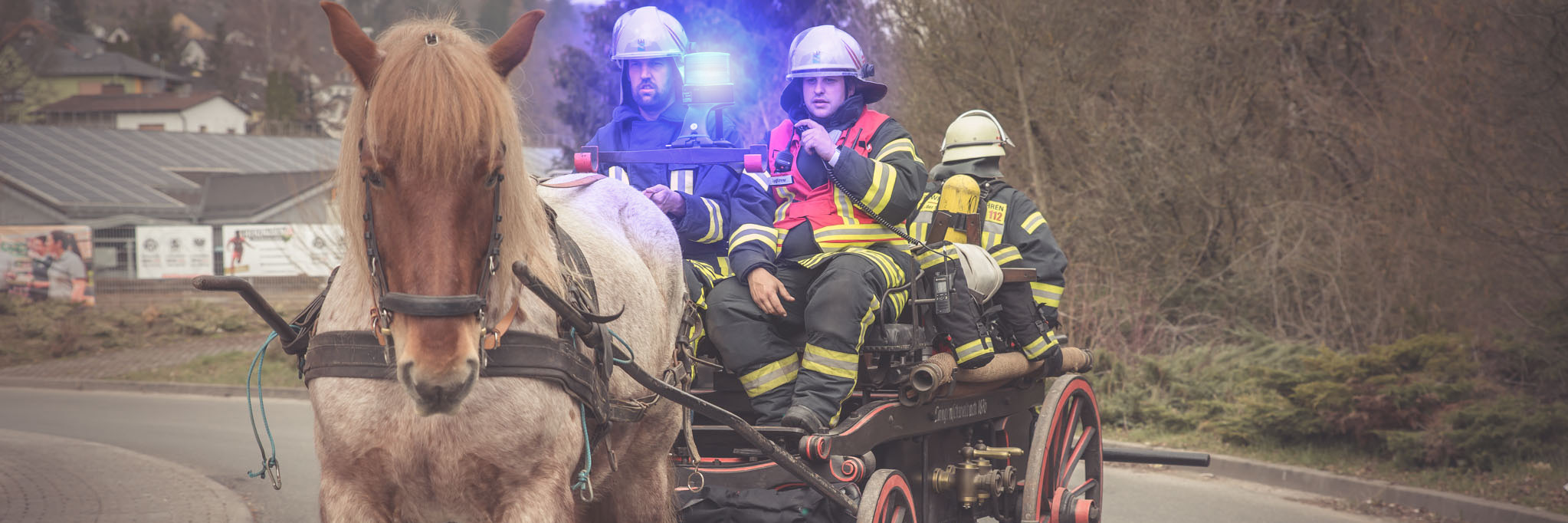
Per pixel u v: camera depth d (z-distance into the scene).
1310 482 8.09
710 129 4.60
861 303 3.99
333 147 29.56
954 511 4.85
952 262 4.38
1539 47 10.59
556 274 2.89
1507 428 7.65
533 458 2.78
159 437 10.91
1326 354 9.14
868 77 4.59
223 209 34.00
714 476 4.11
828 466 3.86
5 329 22.16
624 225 3.73
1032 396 5.50
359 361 2.70
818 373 3.95
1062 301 12.63
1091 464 5.98
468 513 2.84
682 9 15.78
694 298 4.28
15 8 67.56
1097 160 13.69
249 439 10.73
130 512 7.05
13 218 32.19
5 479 8.22
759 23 15.59
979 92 14.12
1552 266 10.32
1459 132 11.40
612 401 3.30
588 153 4.41
